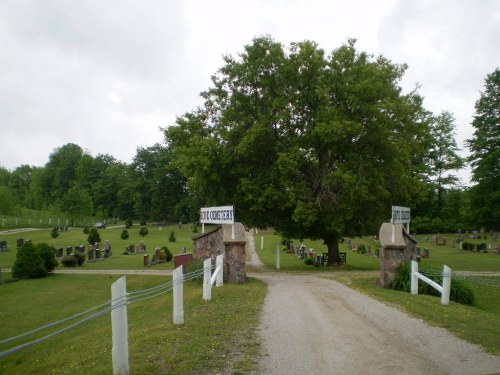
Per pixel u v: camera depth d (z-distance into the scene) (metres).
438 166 59.44
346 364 6.32
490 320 10.20
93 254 30.06
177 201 81.62
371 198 24.03
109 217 95.00
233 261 16.77
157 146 85.38
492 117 53.19
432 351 7.06
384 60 27.67
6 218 77.00
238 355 6.62
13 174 118.00
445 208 61.34
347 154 24.09
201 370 5.91
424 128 27.66
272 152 25.03
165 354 6.61
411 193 27.80
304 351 6.93
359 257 34.81
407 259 16.77
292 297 12.80
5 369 8.62
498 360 6.62
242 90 26.19
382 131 22.94
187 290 14.85
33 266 22.30
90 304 16.77
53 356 8.40
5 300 17.58
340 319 9.52
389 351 7.03
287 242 41.75
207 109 28.69
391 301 11.97
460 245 42.16
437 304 11.85
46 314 15.18
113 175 93.75
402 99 24.86
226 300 11.86
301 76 24.83
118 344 5.66
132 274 23.02
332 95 24.23
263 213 25.86
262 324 8.84
